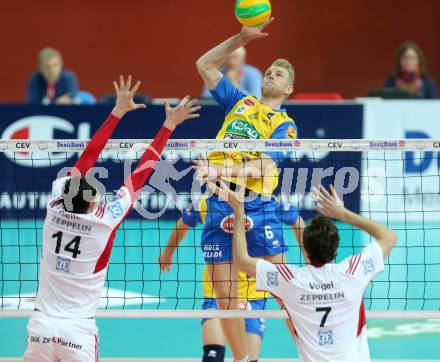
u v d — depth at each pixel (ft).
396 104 118.73
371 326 79.25
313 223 48.14
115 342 74.79
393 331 77.41
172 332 78.23
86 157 54.29
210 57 62.23
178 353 71.26
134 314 59.88
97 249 50.65
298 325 47.75
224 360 65.46
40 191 118.21
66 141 59.16
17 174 118.42
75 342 49.39
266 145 58.49
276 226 62.59
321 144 58.49
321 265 48.06
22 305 82.64
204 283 65.51
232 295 60.95
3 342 74.49
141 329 79.30
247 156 61.36
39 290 51.29
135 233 114.93
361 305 48.88
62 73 129.29
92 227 50.52
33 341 49.73
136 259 102.06
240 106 61.98
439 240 110.63
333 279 47.50
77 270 50.29
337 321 47.32
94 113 117.60
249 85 128.06
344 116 117.80
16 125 118.32
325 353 47.16
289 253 101.71
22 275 94.58
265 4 59.62
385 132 118.73
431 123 119.14
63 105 117.91
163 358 69.56
